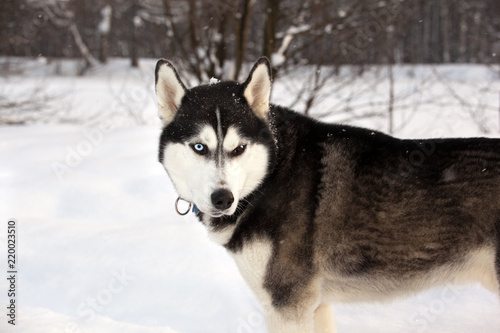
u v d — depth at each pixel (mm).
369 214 2623
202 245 4117
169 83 2840
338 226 2670
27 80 18703
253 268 2777
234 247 2820
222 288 3553
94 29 30781
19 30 16141
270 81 2805
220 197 2516
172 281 3635
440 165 2598
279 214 2727
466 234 2525
